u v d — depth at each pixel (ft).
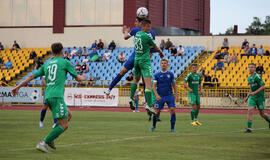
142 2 120.67
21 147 28.30
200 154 25.58
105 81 104.37
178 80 104.53
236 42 114.01
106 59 114.83
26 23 132.26
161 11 126.21
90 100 96.84
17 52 126.11
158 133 38.73
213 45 115.44
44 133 37.78
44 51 125.49
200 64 108.58
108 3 124.36
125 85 102.58
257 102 41.27
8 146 28.78
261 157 24.57
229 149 27.81
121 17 123.03
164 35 119.65
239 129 43.78
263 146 29.40
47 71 26.18
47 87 26.21
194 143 30.96
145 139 33.47
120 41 122.93
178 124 50.65
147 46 32.71
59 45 26.61
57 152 26.04
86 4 126.62
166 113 77.25
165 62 40.81
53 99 25.85
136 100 83.15
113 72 110.83
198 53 112.88
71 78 109.40
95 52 115.65
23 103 101.09
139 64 32.96
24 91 98.68
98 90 96.37
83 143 30.71
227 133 39.06
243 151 26.94
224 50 107.45
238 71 102.22
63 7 127.75
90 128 43.96
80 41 126.52
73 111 81.82
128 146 29.09
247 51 106.73
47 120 55.36
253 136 36.24
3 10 134.10
